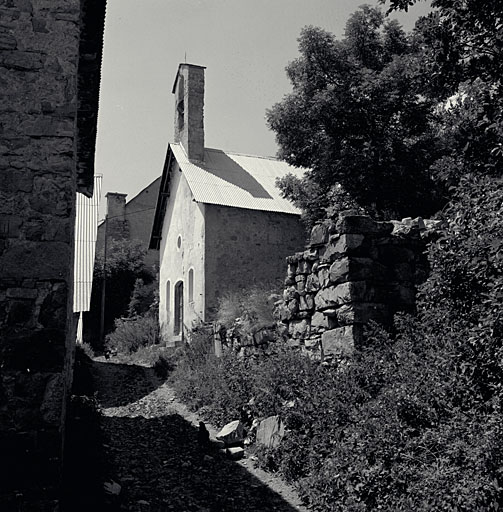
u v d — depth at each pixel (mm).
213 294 16734
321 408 6996
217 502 6223
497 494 4742
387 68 14984
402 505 5074
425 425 5781
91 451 6457
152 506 5980
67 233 4805
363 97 15102
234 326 12062
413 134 15906
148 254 29891
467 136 8578
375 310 8266
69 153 4898
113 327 24703
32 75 4941
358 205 15570
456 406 5773
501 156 6844
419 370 6305
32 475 4441
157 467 7273
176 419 9836
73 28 5066
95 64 7191
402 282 8562
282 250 17812
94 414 8133
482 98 7156
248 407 8852
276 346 9516
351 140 15812
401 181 15195
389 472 5465
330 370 7926
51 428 4523
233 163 19984
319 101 15109
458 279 6039
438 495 4828
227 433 8133
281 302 10414
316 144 16297
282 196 18297
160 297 21781
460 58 7117
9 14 4980
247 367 9812
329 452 6469
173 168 20766
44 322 4656
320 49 15688
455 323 6168
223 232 17234
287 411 7488
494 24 6777
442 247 6234
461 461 5043
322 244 9148
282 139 16453
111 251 27516
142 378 14125
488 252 5566
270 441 7570
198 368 12102
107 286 25438
